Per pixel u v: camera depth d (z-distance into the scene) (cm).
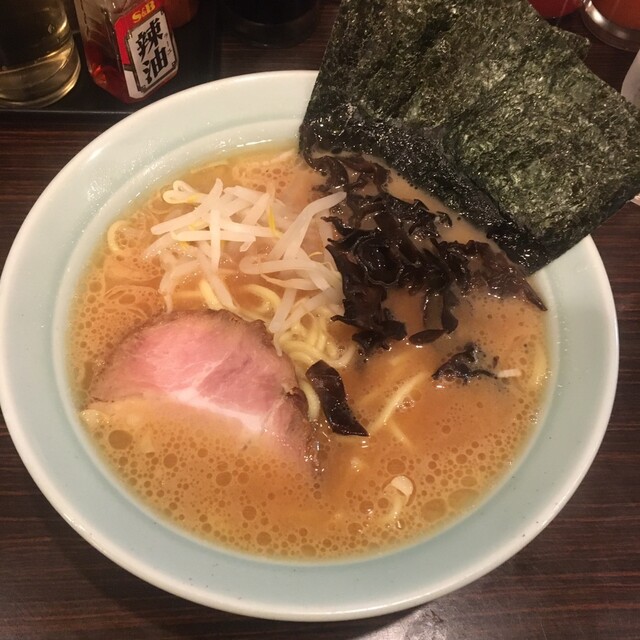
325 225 33
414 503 27
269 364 29
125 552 23
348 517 27
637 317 33
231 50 40
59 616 26
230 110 34
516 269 32
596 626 27
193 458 28
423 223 32
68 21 38
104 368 29
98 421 28
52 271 29
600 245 35
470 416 29
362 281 30
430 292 31
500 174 30
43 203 30
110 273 32
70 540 27
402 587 23
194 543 25
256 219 33
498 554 24
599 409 27
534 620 27
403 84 30
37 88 36
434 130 31
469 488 27
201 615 26
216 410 29
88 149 31
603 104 27
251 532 26
